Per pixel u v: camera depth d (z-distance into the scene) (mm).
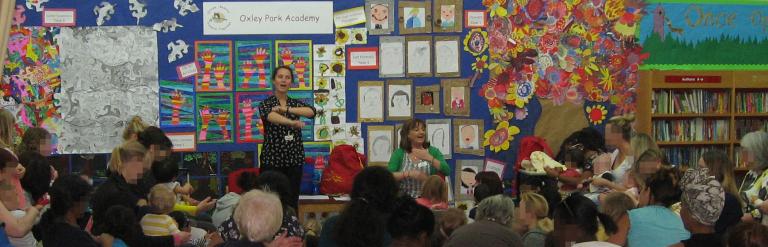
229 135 7703
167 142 5500
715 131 8117
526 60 7992
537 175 7145
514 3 7945
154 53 7586
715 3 8211
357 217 3768
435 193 5445
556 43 8016
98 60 7535
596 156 6883
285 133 6844
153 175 5379
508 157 8023
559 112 8039
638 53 8102
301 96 7750
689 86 7906
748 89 8266
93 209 4352
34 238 4668
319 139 7789
